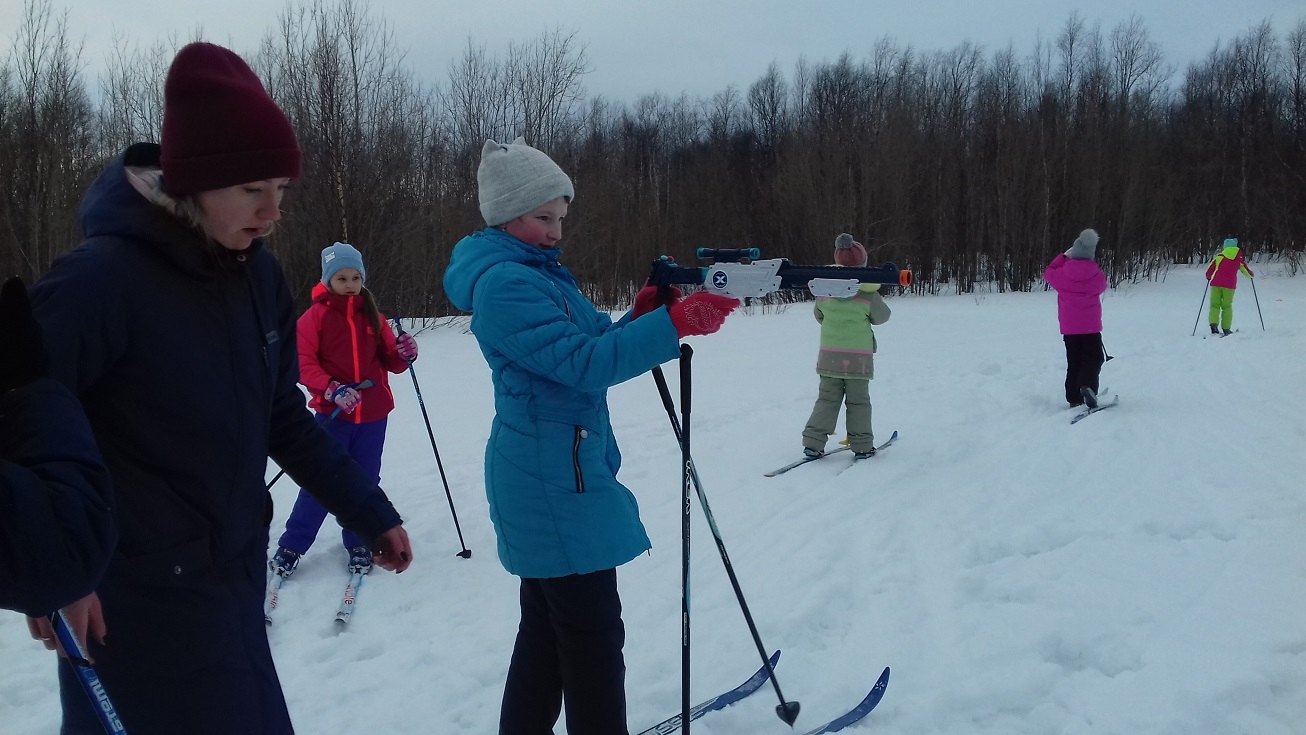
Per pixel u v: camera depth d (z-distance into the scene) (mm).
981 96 30047
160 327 1328
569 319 2096
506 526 2102
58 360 1199
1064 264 7039
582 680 2092
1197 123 32156
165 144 1333
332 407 3840
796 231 27562
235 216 1392
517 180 2131
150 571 1355
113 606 1342
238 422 1469
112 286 1269
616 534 2094
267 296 1595
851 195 25219
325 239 16297
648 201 28594
